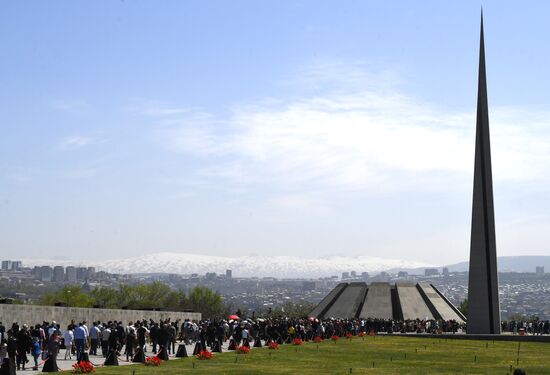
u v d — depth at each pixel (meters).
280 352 57.06
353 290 132.75
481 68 91.00
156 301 165.75
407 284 132.25
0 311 54.50
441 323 107.69
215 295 178.00
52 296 139.75
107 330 51.28
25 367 42.00
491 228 89.50
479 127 90.56
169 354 53.88
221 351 57.56
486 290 88.88
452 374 40.22
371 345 69.19
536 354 57.19
